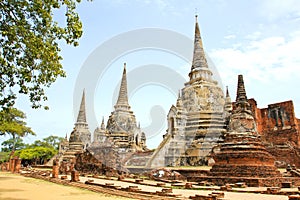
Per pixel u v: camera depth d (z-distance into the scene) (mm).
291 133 50000
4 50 15648
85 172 41812
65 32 15906
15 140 88125
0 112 20156
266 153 25328
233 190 18469
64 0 15414
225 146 26094
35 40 15383
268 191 17203
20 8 15461
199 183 23125
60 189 19516
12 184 22594
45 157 76000
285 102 52156
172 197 14422
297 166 46000
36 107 17000
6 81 15922
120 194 16281
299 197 12375
